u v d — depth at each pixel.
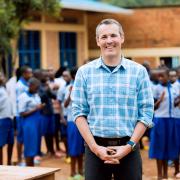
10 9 18.53
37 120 12.48
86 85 6.25
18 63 24.61
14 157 14.95
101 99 6.17
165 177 11.93
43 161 14.66
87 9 26.81
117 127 6.14
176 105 11.86
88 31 29.83
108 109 6.16
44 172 6.59
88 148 6.25
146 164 14.08
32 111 12.32
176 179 11.97
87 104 6.29
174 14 28.84
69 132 12.20
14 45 23.61
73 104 6.31
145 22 29.33
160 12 29.06
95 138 6.20
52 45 26.77
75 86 6.31
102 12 28.69
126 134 6.15
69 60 27.91
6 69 23.41
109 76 6.18
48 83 15.12
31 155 12.40
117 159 6.04
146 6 29.22
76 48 28.33
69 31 27.80
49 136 15.22
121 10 28.36
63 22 27.39
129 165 6.18
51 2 20.16
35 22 25.66
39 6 19.92
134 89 6.18
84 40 28.75
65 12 27.38
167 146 11.85
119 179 6.25
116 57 6.20
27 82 13.27
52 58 26.80
